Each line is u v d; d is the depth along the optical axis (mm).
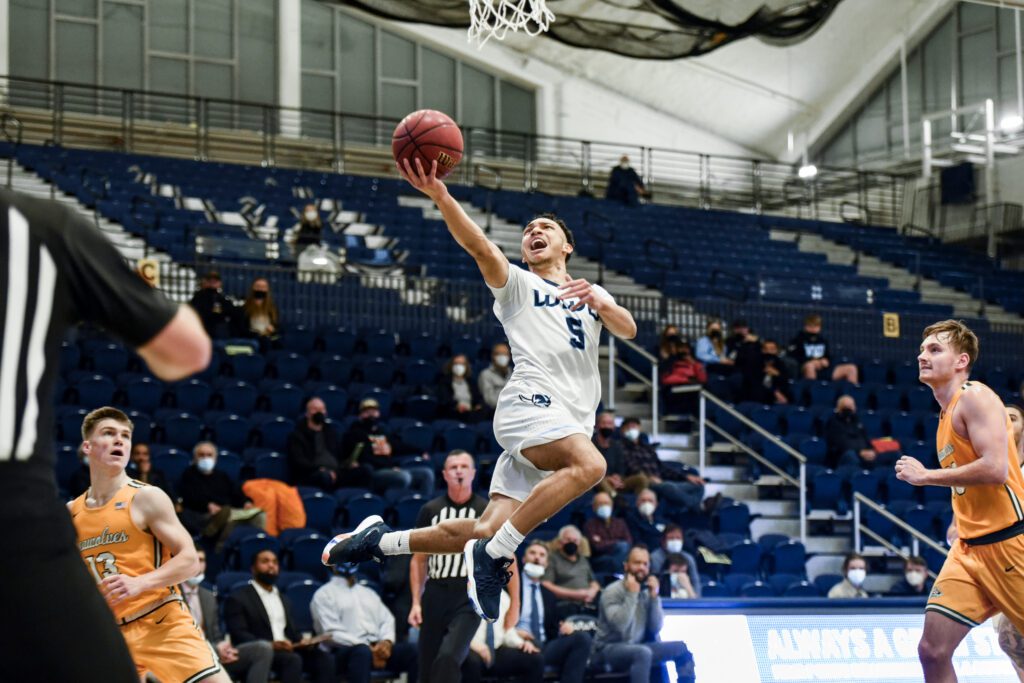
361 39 27516
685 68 28562
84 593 2465
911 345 19969
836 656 9016
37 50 24812
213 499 11508
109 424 5715
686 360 16406
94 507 5746
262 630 9406
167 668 5820
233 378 14953
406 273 19109
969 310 23609
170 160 22578
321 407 13133
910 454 16031
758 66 28578
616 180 25500
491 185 27094
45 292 2438
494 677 9508
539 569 9875
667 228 24438
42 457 2449
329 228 20328
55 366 2482
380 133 27328
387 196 23062
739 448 16000
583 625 10039
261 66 26500
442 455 13875
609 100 29047
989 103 25594
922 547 14312
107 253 2523
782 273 22828
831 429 15984
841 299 21938
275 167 23484
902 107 28359
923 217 27219
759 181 27969
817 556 13945
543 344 5121
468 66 28359
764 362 17297
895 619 9203
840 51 28359
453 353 16891
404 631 10117
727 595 12211
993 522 5688
